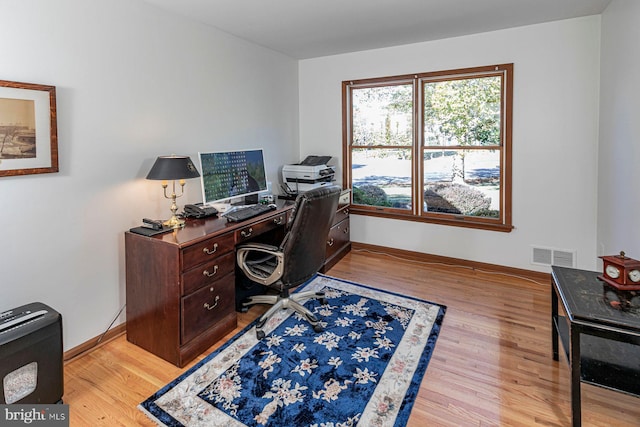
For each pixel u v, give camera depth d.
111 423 1.63
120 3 2.25
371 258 3.95
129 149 2.37
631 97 2.21
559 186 3.11
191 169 2.38
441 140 3.63
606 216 2.71
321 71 4.13
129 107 2.35
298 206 2.17
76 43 2.03
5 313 1.64
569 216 3.10
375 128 3.99
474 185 3.52
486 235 3.50
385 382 1.89
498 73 3.27
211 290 2.24
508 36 3.15
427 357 2.10
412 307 2.75
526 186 3.24
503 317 2.58
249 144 3.48
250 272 2.49
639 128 2.09
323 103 4.18
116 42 2.24
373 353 2.15
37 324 1.57
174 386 1.88
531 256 3.30
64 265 2.06
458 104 3.50
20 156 1.82
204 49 2.90
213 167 2.68
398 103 3.82
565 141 3.04
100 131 2.19
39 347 1.57
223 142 3.15
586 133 2.96
